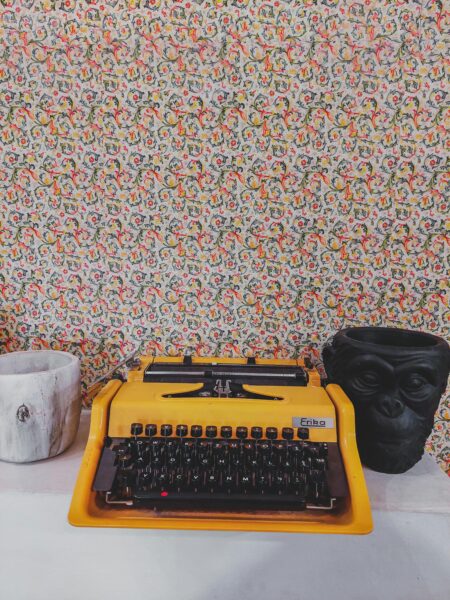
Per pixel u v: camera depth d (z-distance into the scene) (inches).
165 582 33.7
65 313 48.7
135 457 34.5
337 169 45.7
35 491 34.7
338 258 47.1
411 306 47.4
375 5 43.6
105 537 33.6
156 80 45.0
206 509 33.1
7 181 46.7
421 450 38.1
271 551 33.2
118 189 46.6
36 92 45.3
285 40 44.3
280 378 40.7
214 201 46.6
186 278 47.9
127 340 48.9
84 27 44.5
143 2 44.1
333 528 31.1
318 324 48.2
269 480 33.0
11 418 37.2
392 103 44.6
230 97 45.1
